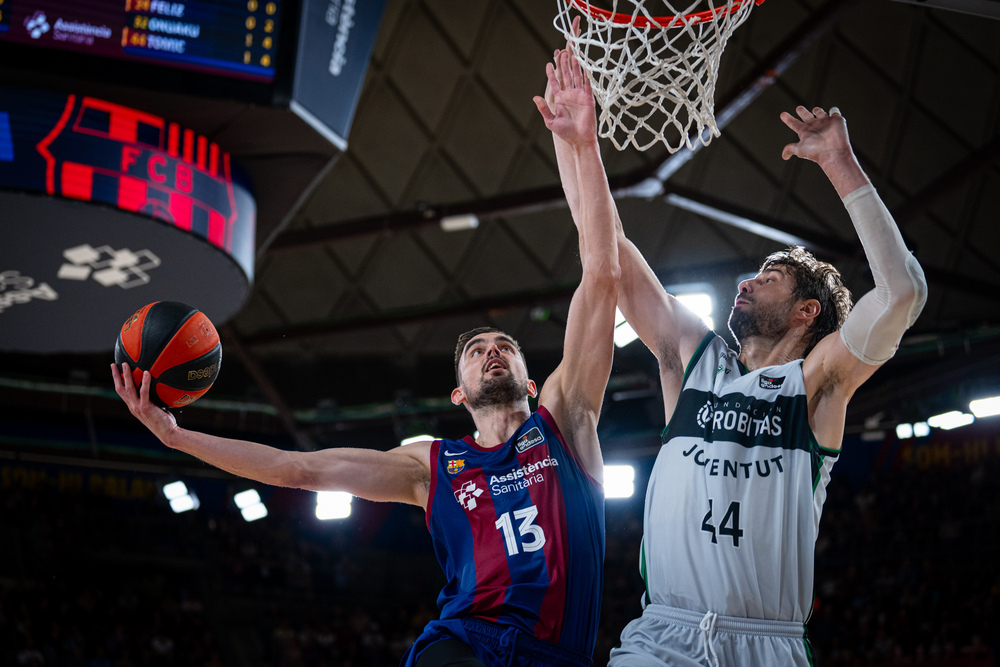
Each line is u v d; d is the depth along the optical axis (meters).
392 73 14.22
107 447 19.77
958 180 12.77
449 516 3.07
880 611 16.72
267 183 8.31
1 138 6.61
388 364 18.47
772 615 2.55
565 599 2.85
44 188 6.60
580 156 3.16
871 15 12.49
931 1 3.82
